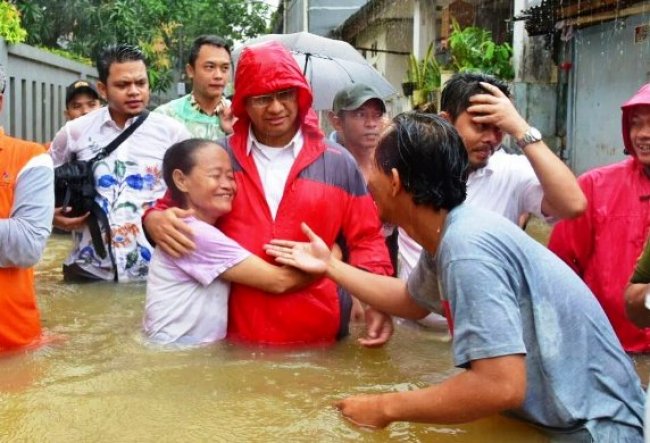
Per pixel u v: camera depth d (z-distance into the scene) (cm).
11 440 217
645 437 190
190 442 216
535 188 329
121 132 454
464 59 1021
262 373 280
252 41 787
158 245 324
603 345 217
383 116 441
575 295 217
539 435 220
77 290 428
